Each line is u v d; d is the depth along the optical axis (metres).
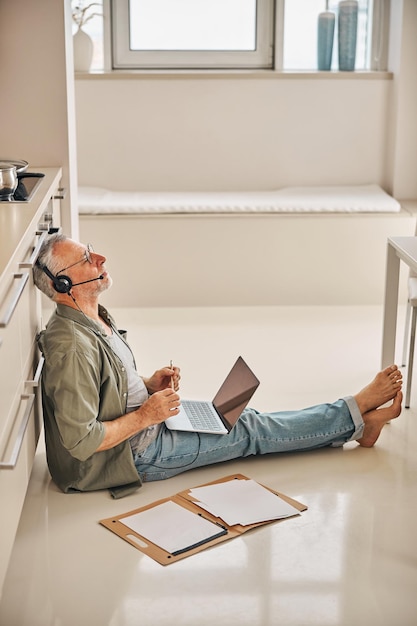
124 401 2.82
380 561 2.49
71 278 2.75
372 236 5.00
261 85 5.37
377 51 5.54
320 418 3.12
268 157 5.48
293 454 3.18
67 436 2.64
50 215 3.17
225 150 5.46
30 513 2.74
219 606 2.27
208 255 4.96
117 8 5.50
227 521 2.66
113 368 2.79
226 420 3.03
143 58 5.58
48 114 3.65
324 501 2.83
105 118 5.37
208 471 3.04
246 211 4.95
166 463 2.93
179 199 5.09
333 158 5.51
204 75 5.32
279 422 3.08
